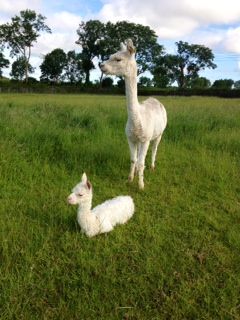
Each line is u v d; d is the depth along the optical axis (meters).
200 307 1.71
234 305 1.71
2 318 1.57
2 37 35.81
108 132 4.44
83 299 1.71
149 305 1.71
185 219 2.53
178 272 1.93
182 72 40.56
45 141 3.63
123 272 1.91
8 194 2.73
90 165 3.43
